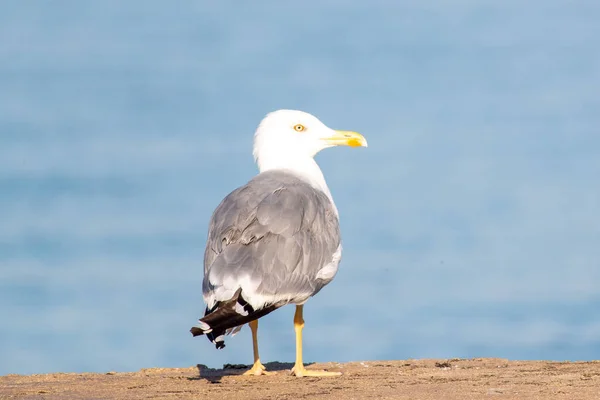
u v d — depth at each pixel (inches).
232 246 564.4
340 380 583.2
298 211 587.8
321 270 590.9
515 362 637.9
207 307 548.4
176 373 633.0
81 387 573.0
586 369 596.7
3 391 563.2
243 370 644.7
